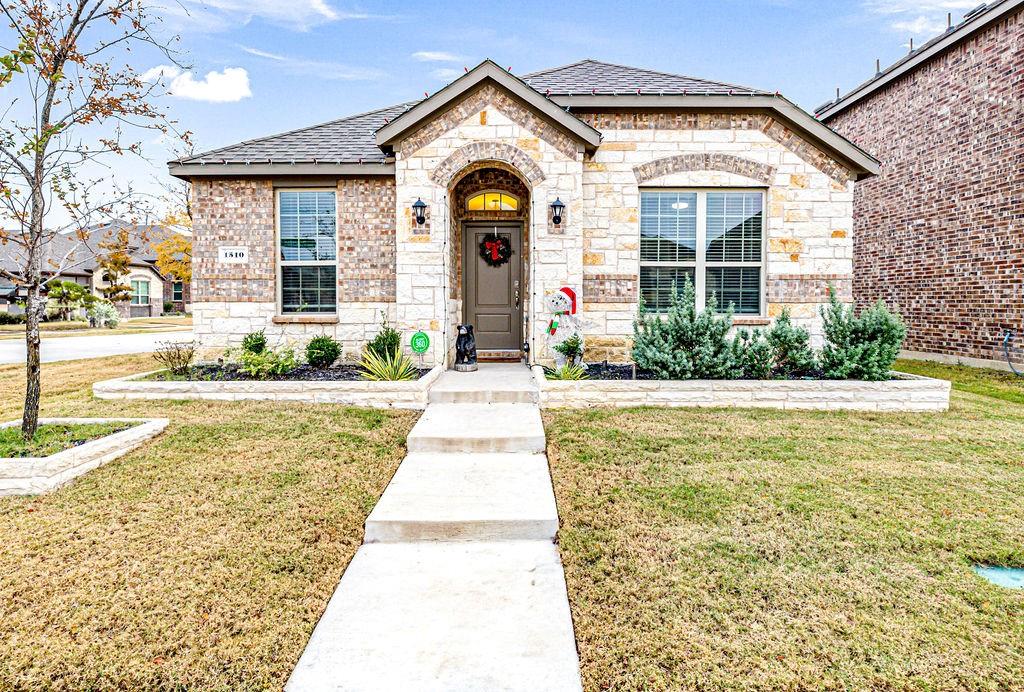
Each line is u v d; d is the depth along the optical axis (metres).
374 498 4.66
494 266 10.80
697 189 9.41
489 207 10.69
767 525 4.11
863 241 14.27
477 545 4.08
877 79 13.38
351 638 2.98
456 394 7.54
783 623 3.02
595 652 2.84
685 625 3.02
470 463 5.52
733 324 9.33
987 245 10.79
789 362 7.88
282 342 9.92
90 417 6.52
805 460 5.43
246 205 9.80
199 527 4.07
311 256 9.97
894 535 3.96
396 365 7.89
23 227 5.43
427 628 3.06
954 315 11.56
